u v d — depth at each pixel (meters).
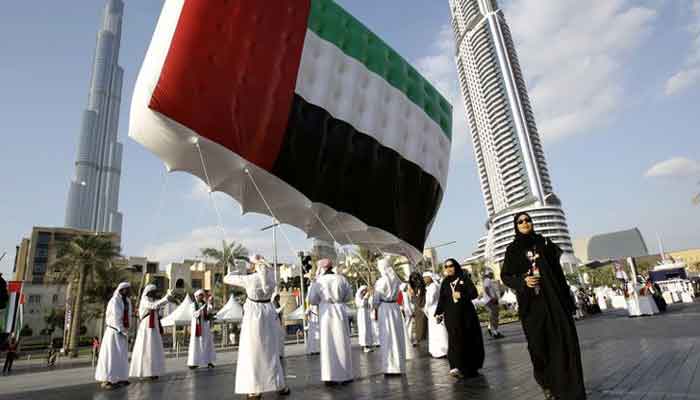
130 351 23.70
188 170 11.09
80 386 9.23
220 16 10.81
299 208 13.06
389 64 16.19
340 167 13.66
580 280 53.22
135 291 35.62
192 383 8.52
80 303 34.34
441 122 18.58
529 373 6.46
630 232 99.75
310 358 13.30
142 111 10.02
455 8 186.25
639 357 6.82
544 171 140.75
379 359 11.03
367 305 14.59
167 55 10.06
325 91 13.23
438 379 6.73
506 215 136.75
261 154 11.41
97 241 35.28
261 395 5.86
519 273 4.63
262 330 5.98
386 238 15.62
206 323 12.75
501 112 151.12
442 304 7.15
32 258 65.19
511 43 163.25
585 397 4.02
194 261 67.75
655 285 20.50
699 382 4.67
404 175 16.20
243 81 11.07
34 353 44.00
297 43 12.66
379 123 15.22
